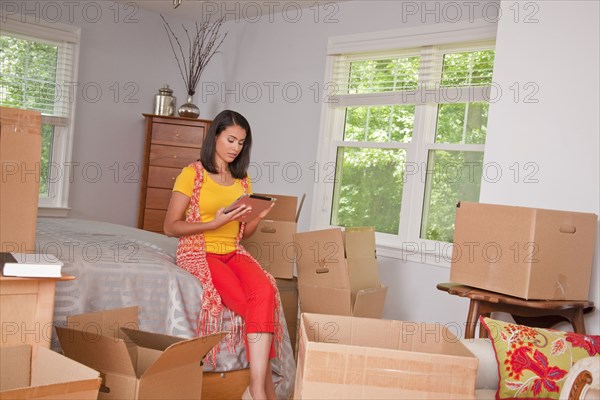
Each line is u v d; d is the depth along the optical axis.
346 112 5.03
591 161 2.86
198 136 5.63
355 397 1.47
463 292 2.75
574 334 2.12
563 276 2.70
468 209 2.88
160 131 5.59
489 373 2.10
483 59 4.24
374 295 3.46
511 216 2.69
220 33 5.99
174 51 6.01
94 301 2.43
